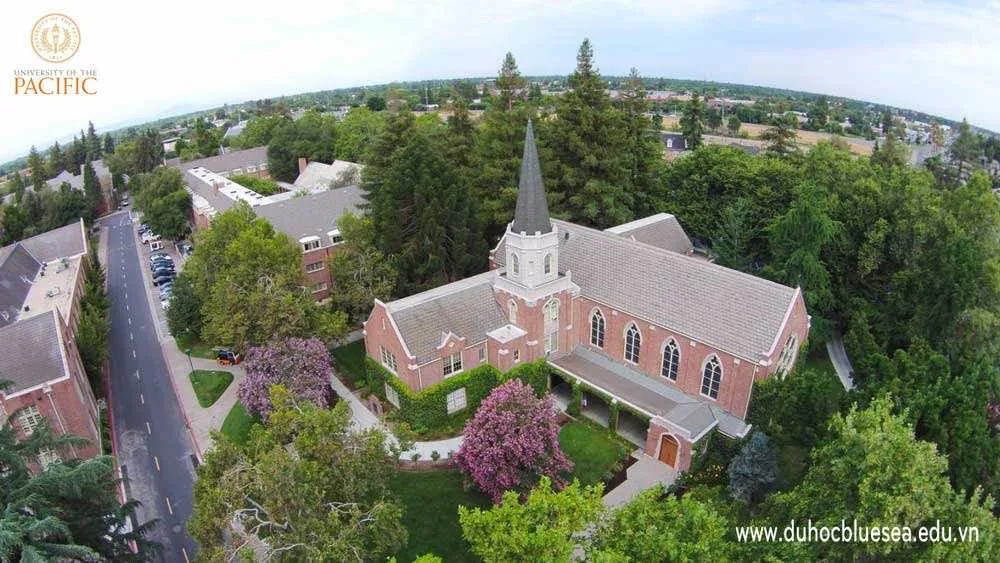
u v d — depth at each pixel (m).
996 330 50.34
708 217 80.44
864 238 62.31
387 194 64.25
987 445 34.84
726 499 39.81
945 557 23.50
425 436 50.28
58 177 163.38
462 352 51.53
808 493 28.70
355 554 28.89
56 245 87.94
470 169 79.38
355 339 67.44
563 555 24.92
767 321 44.28
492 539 26.72
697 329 47.28
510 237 51.94
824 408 36.56
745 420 45.31
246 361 53.28
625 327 53.03
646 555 25.47
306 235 79.25
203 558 29.98
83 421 48.94
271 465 28.30
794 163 88.44
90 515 30.91
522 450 38.56
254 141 165.38
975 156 97.88
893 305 57.03
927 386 37.59
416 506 42.56
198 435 53.91
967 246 50.03
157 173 111.38
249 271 58.19
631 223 69.56
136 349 70.88
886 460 24.84
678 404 47.94
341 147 134.12
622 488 43.62
